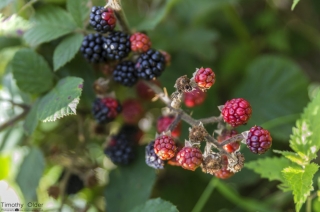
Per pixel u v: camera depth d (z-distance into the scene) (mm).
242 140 351
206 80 344
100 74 428
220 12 583
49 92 401
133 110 448
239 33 570
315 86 568
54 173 512
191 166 345
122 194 433
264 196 503
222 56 564
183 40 536
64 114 365
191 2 555
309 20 582
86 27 415
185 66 522
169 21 550
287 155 379
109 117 411
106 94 413
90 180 466
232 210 491
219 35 554
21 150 513
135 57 396
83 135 467
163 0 546
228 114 349
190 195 500
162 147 353
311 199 404
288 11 581
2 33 443
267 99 510
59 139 497
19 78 412
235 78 561
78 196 490
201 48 527
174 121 367
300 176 367
